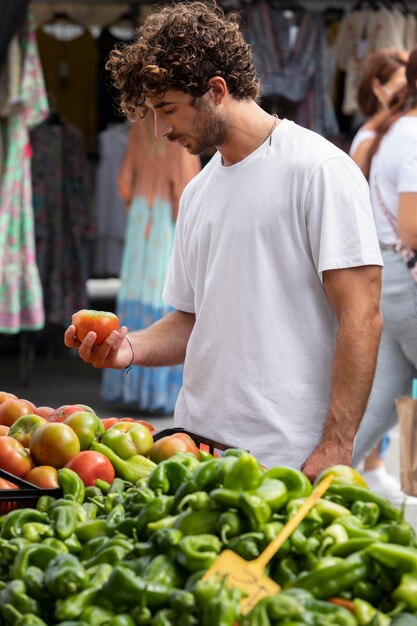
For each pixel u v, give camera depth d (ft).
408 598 6.71
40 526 8.14
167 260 27.07
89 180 35.06
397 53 20.52
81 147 34.53
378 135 18.25
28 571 7.31
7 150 27.50
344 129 32.65
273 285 10.94
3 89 26.89
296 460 10.90
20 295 28.55
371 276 10.65
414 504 20.94
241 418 11.06
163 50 10.28
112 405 30.14
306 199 10.73
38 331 36.17
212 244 11.30
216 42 10.45
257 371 10.99
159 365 12.46
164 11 10.78
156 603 6.71
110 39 37.63
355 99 30.40
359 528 7.28
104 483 9.42
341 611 6.53
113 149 37.52
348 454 10.53
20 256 28.30
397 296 17.54
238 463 7.44
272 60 28.50
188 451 10.17
